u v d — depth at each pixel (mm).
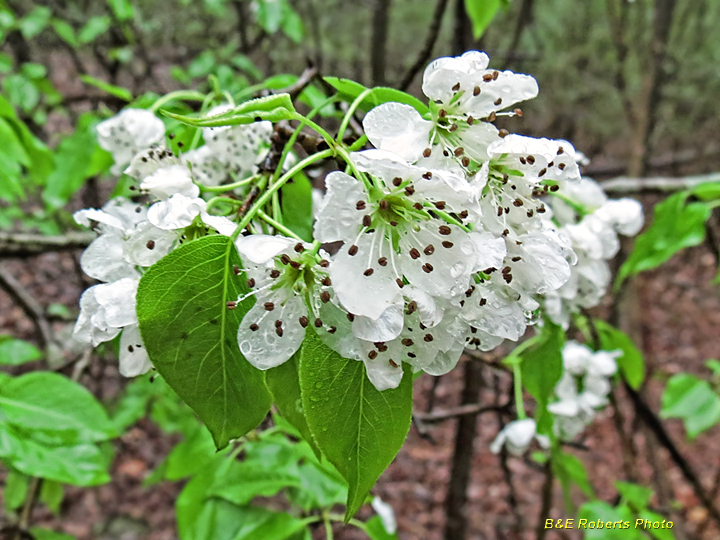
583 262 151
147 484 265
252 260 90
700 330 671
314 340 92
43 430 149
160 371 90
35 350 222
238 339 92
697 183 250
